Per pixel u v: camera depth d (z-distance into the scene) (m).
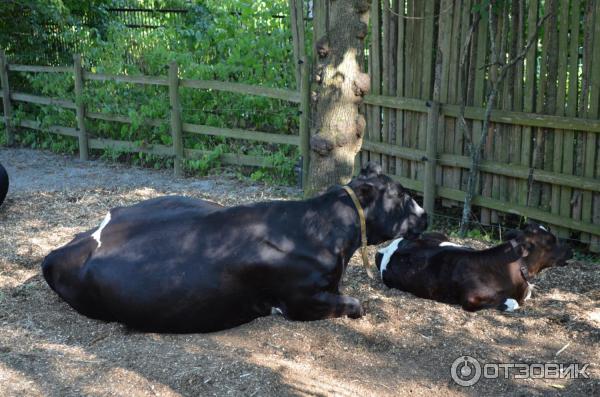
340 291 5.71
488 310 5.37
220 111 10.78
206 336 4.94
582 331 5.02
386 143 8.72
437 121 7.98
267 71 10.73
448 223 8.20
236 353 4.61
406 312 5.31
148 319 4.89
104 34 14.94
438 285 5.50
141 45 12.57
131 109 10.92
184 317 4.88
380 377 4.39
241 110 10.57
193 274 4.82
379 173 5.22
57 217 7.99
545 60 7.09
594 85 6.75
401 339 4.88
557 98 7.07
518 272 5.33
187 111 10.78
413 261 5.67
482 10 7.27
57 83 12.11
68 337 4.87
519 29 7.23
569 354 4.70
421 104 8.12
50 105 12.30
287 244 4.89
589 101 6.82
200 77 11.23
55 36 14.40
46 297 5.52
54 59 14.43
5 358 4.46
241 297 4.91
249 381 4.20
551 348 4.79
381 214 5.13
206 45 12.16
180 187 9.61
